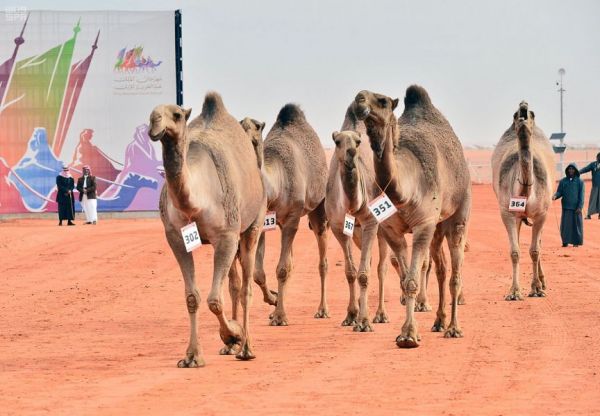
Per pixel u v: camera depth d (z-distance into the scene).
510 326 33.38
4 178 102.38
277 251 63.00
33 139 102.50
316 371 25.89
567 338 30.52
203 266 55.75
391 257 38.72
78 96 102.88
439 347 29.44
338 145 31.25
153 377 25.36
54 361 28.16
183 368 26.67
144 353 29.56
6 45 102.06
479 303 39.72
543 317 35.31
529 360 26.89
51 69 102.56
